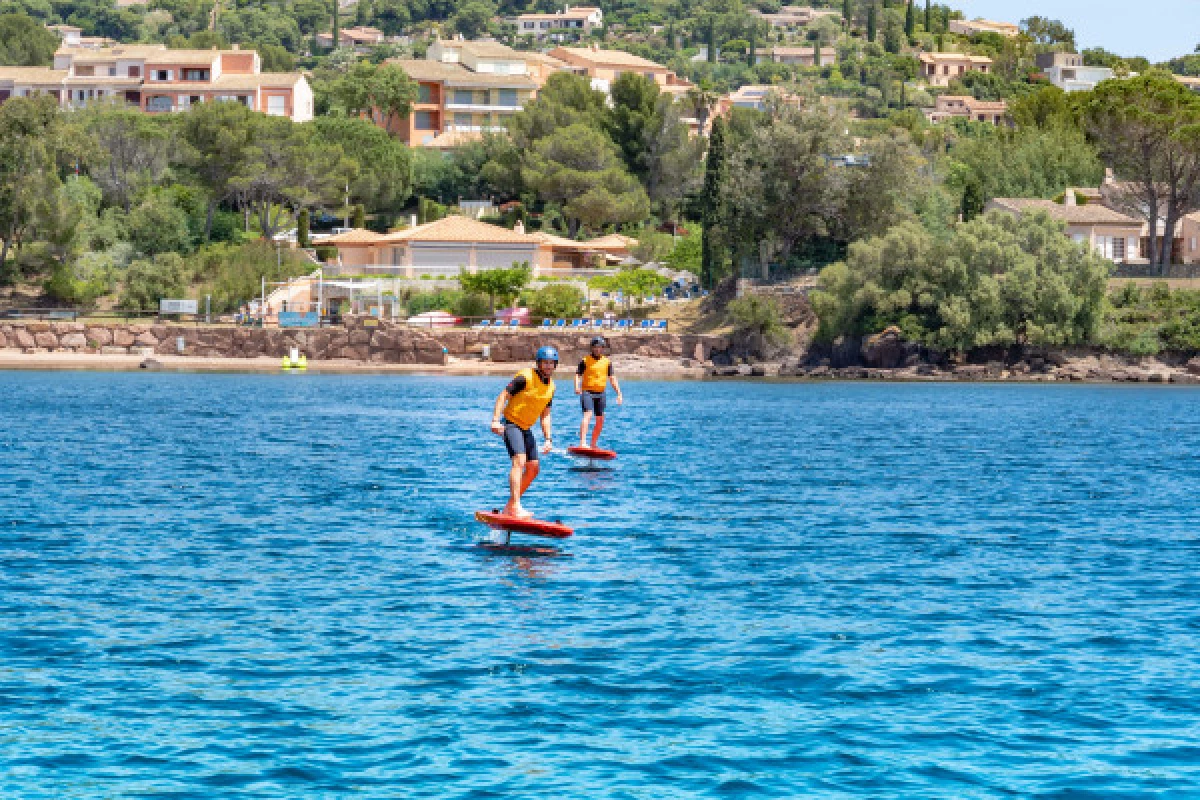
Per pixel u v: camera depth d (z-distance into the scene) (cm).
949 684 1600
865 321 11812
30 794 1221
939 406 7862
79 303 12000
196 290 12338
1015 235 11762
